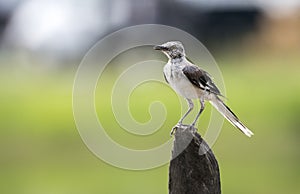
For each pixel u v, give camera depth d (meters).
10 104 19.73
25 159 18.27
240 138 18.31
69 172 17.62
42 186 17.25
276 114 19.22
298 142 18.55
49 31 27.41
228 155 18.02
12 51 27.86
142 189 16.48
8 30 29.17
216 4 29.38
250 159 18.02
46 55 26.83
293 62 25.16
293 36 28.89
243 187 17.09
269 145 18.45
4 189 17.23
